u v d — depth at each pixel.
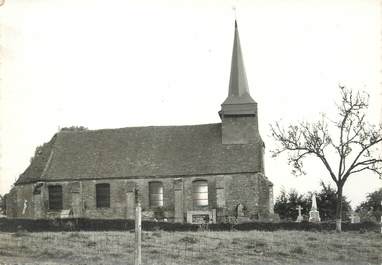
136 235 17.89
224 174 48.03
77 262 21.73
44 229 36.81
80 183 49.91
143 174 49.12
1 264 20.52
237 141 50.75
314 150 41.53
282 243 27.83
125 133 54.09
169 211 48.28
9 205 51.84
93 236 29.31
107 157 51.59
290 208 57.38
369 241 29.17
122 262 21.80
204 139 52.00
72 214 49.12
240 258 23.45
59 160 52.00
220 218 47.06
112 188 49.47
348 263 22.86
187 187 48.50
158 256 23.25
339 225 36.12
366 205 57.44
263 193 47.47
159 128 54.16
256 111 50.97
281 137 42.75
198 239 28.44
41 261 21.73
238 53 53.94
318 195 57.25
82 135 54.72
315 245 27.36
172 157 50.47
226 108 51.47
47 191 50.28
